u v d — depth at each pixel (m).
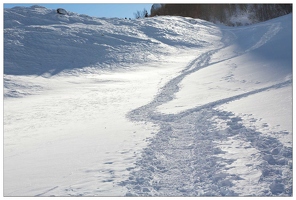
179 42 56.69
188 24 69.25
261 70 24.30
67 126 16.78
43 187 7.34
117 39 54.06
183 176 7.48
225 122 11.84
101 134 13.06
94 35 53.91
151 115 16.52
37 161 9.73
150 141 10.84
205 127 11.81
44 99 28.20
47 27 53.94
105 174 7.84
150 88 28.62
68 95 29.41
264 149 8.49
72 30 54.22
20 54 43.72
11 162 10.04
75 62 43.97
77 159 9.41
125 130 13.34
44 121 19.50
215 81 24.98
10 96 30.22
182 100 20.09
